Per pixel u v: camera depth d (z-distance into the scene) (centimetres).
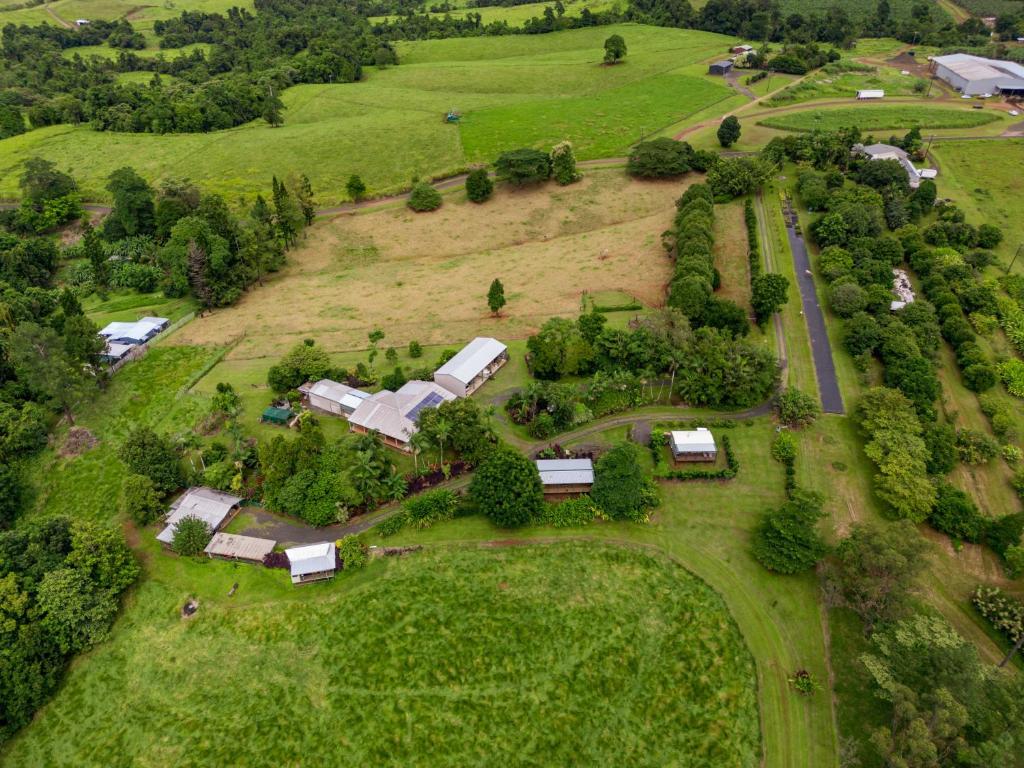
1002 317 11588
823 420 9556
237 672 6662
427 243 16238
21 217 16812
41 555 7125
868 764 5750
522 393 9900
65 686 6650
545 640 6825
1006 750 4938
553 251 15300
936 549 7662
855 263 12888
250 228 14912
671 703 6284
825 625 6906
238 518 8325
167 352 11969
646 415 9781
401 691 6397
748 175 15825
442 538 7944
